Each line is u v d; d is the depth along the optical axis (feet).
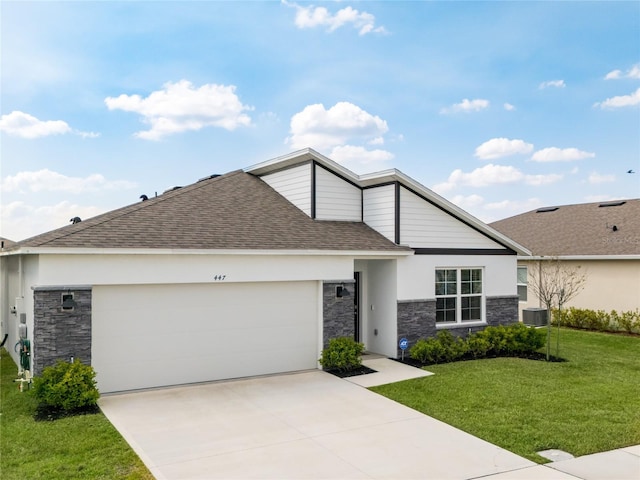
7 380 41.60
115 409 33.22
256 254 41.75
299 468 24.16
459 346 49.57
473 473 23.65
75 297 34.86
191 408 33.60
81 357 34.91
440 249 52.70
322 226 50.44
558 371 43.88
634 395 36.17
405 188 50.78
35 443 26.63
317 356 45.70
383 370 44.60
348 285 46.55
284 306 44.19
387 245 49.21
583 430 29.09
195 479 22.82
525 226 91.15
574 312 71.05
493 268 56.34
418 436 28.48
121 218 41.14
